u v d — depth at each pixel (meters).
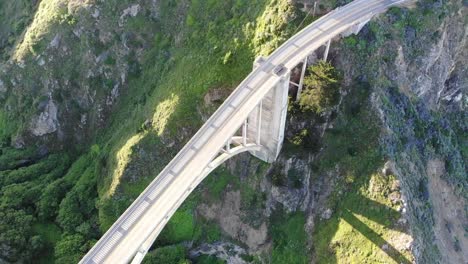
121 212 91.00
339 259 80.56
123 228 67.12
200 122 91.31
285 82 74.44
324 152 87.25
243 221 92.75
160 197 69.75
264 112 80.88
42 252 93.25
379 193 80.00
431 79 94.75
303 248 86.31
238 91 78.31
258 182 91.31
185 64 94.56
